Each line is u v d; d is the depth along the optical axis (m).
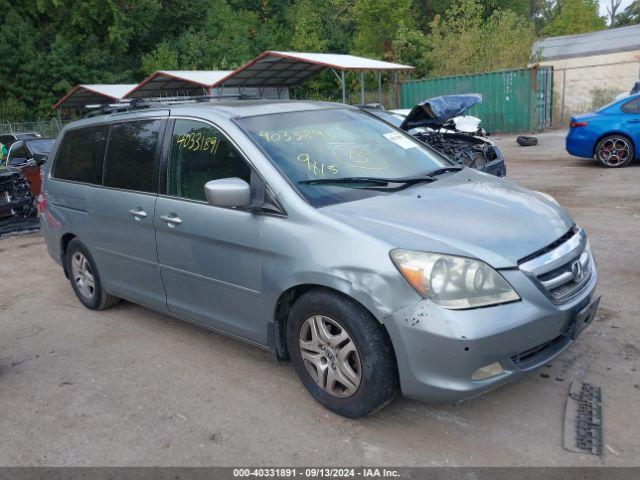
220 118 3.91
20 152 14.13
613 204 8.15
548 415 3.25
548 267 3.03
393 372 3.07
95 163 4.92
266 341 3.64
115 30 36.53
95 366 4.27
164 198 4.13
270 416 3.44
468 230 3.08
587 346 3.98
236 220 3.58
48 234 5.61
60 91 34.94
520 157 14.64
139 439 3.30
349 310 3.08
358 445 3.11
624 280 5.18
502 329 2.81
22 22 35.28
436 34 27.86
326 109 4.42
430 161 4.30
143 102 4.80
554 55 25.78
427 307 2.84
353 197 3.47
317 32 37.69
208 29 41.16
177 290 4.21
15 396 3.91
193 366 4.15
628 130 11.16
